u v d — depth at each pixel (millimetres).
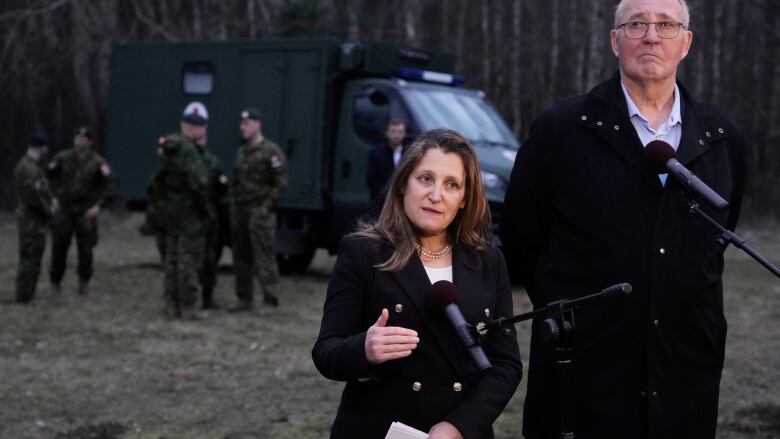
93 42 24672
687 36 3699
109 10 24734
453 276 3145
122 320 10258
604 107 3680
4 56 23953
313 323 10195
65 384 7602
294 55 13500
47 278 13445
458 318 2936
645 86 3654
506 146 12609
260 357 8617
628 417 3533
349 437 3074
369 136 12852
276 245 13750
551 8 27453
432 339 3059
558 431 3672
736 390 7426
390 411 3037
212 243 10875
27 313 10539
